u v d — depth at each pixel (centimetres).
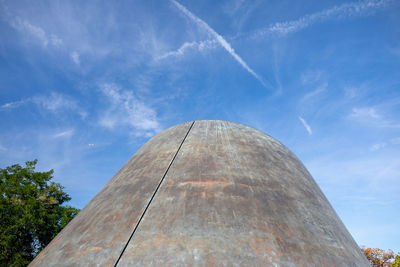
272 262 283
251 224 324
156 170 436
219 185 382
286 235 321
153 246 295
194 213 335
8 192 1523
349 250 353
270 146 537
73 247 327
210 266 272
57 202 1688
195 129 565
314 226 356
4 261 1375
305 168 562
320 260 303
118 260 285
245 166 432
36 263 343
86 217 393
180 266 272
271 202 367
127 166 522
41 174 1705
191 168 422
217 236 305
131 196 388
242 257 284
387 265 1930
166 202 358
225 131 554
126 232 319
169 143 522
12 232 1395
